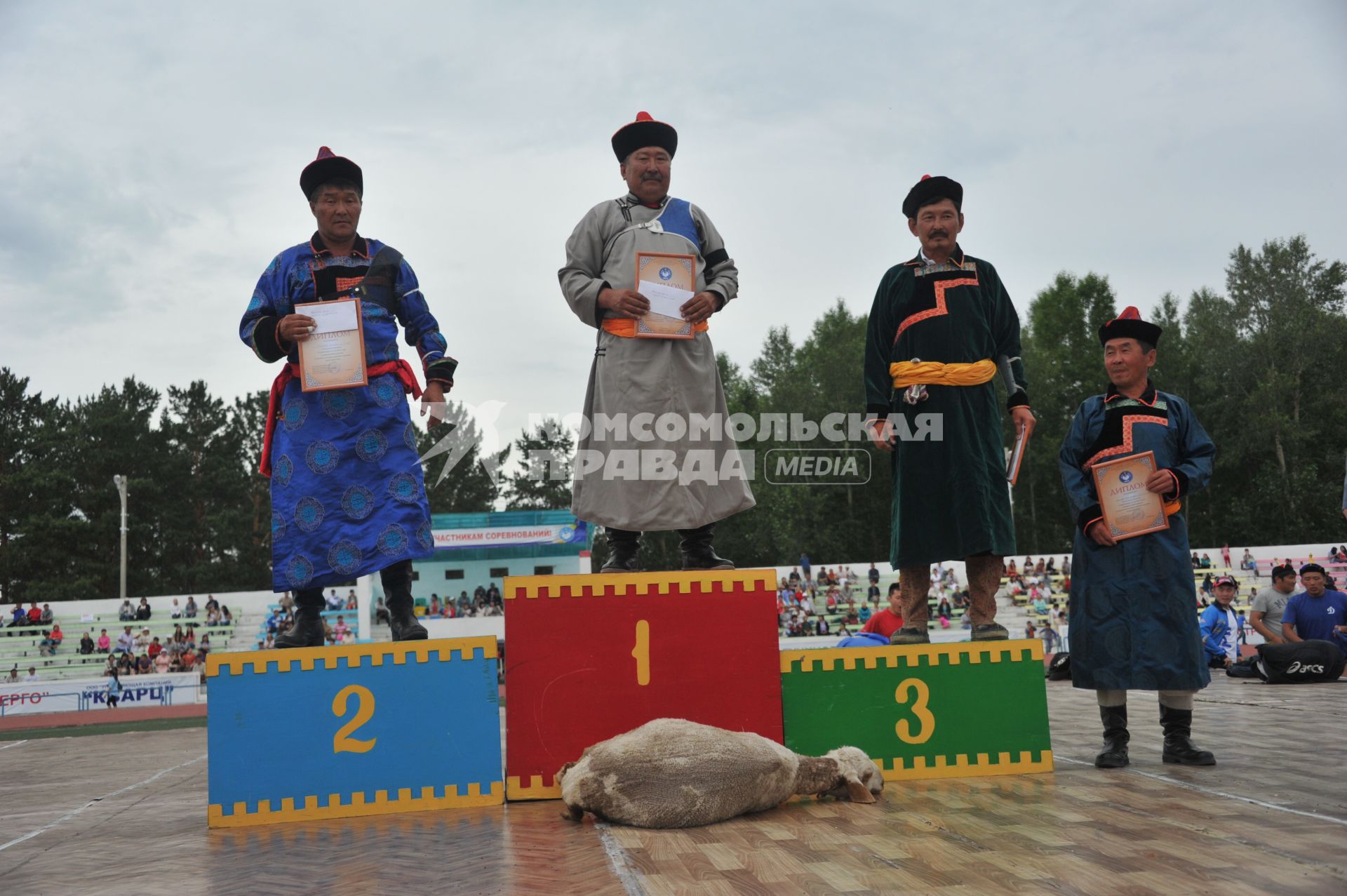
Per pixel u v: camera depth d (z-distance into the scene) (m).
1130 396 5.31
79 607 35.78
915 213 5.38
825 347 51.44
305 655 4.42
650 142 5.19
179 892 3.08
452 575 33.59
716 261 5.32
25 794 6.96
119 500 58.25
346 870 3.26
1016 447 5.29
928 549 5.08
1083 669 5.02
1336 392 50.31
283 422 5.04
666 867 3.09
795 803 4.22
